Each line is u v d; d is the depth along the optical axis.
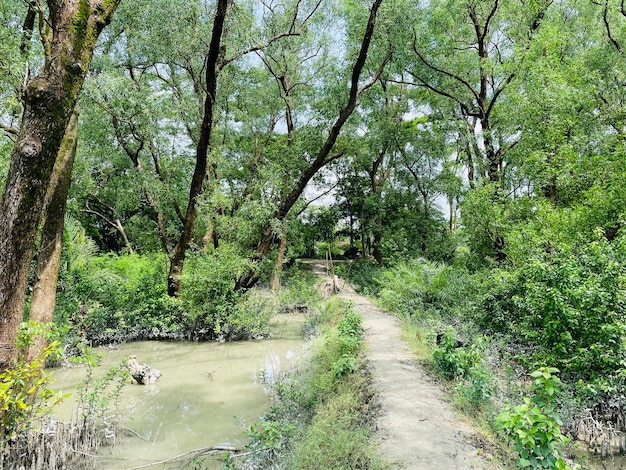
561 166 11.94
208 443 6.45
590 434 5.84
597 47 14.63
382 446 4.62
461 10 17.09
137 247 28.55
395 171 28.53
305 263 33.56
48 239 7.70
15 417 5.23
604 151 12.08
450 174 24.48
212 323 13.65
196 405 8.08
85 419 6.37
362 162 28.28
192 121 16.84
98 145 16.20
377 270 24.75
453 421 5.28
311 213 31.48
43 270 7.61
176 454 6.08
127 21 14.20
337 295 20.95
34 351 6.69
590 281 6.84
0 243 5.14
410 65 18.91
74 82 5.48
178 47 14.23
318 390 7.36
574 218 10.48
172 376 9.96
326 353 9.32
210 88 12.70
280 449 5.40
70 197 16.84
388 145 26.91
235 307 13.78
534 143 13.28
